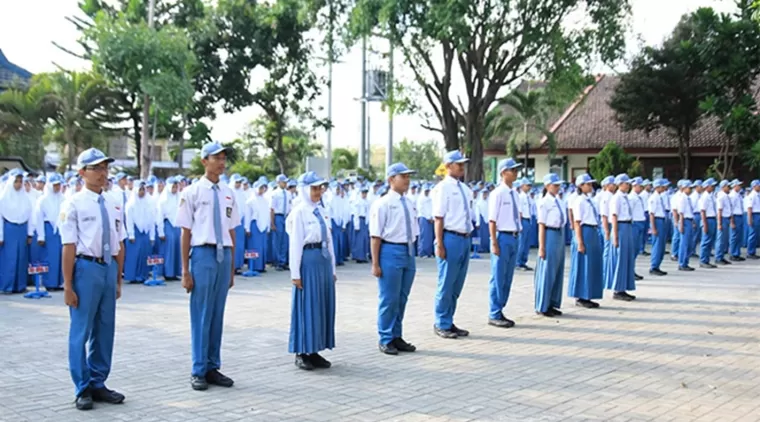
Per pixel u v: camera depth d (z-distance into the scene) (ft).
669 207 68.13
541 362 25.96
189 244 22.50
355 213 62.28
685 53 99.35
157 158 139.33
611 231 40.50
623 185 40.19
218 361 22.77
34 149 116.06
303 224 24.52
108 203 21.16
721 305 38.60
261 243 53.72
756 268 57.77
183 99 82.84
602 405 20.77
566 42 82.94
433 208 30.50
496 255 32.48
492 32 84.58
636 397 21.65
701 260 59.31
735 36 89.25
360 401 20.97
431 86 92.43
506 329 32.04
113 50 79.87
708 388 22.71
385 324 27.40
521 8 82.02
